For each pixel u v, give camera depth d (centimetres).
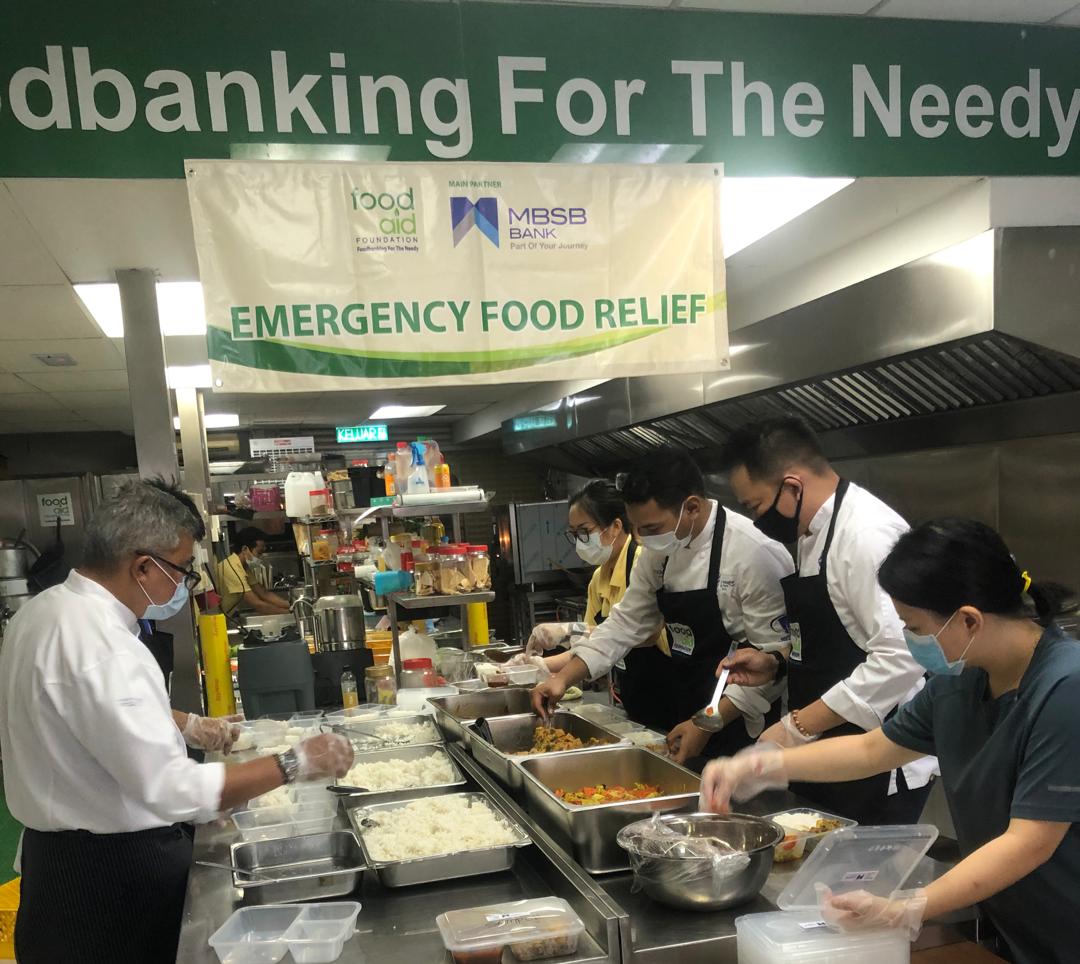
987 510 318
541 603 761
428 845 185
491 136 218
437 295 217
